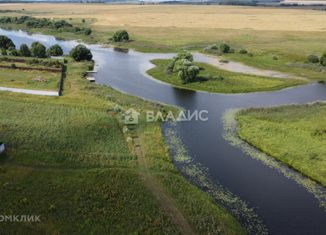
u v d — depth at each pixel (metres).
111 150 48.75
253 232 34.84
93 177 41.47
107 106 65.00
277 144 51.94
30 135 50.69
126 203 37.25
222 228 34.62
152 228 33.88
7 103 64.19
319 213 37.66
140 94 76.94
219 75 89.75
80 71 91.56
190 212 36.50
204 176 44.41
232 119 62.72
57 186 39.34
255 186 42.38
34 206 36.03
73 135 51.88
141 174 43.12
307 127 57.31
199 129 58.38
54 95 70.00
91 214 35.28
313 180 43.62
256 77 89.75
